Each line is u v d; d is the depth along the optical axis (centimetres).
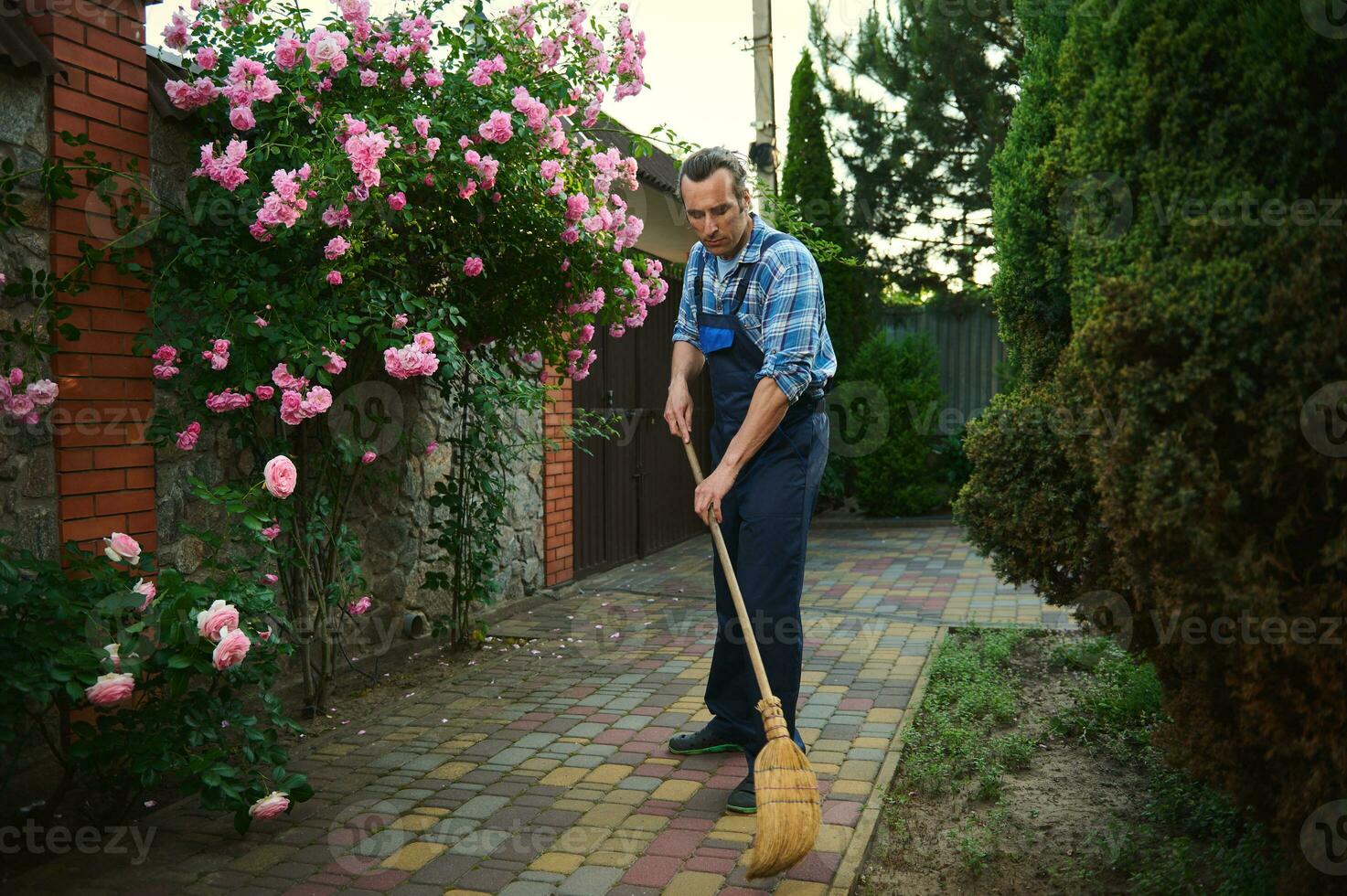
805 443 327
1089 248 239
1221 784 226
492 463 551
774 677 322
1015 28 1002
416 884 266
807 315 311
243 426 387
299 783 300
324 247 377
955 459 1179
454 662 504
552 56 423
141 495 361
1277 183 195
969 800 330
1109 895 262
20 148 315
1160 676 241
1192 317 193
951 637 554
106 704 264
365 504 490
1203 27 203
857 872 272
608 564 789
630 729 397
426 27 377
